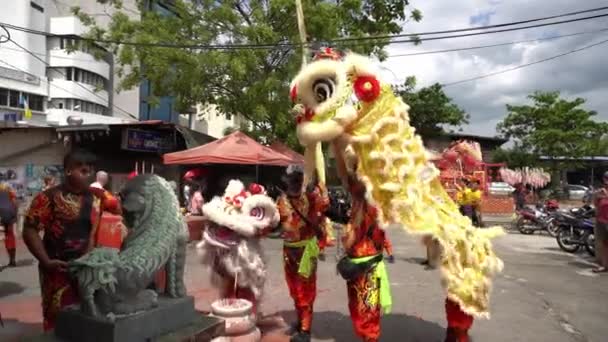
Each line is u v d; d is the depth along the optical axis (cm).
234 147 1087
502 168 2167
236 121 1970
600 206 881
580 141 2502
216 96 1456
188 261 836
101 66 3153
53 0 3066
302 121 386
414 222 375
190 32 1418
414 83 1827
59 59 2986
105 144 1456
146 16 1480
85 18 1614
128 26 1438
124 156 1491
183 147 1506
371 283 378
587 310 586
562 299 638
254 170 1602
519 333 490
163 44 1300
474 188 1123
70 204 330
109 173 1443
